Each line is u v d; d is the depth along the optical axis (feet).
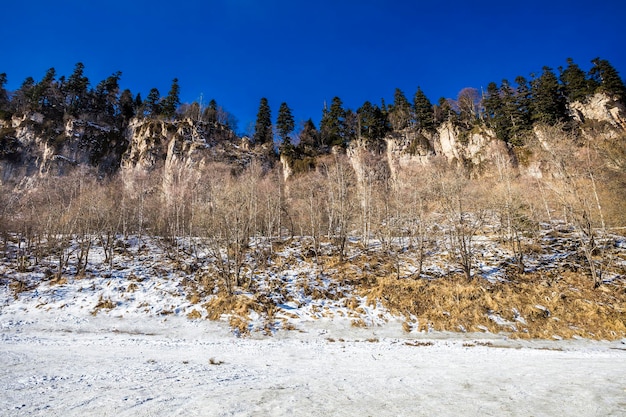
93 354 43.60
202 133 226.99
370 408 19.43
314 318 67.82
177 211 128.67
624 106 176.96
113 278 83.71
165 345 52.01
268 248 107.76
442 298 73.36
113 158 229.04
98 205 110.32
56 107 244.83
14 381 27.78
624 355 47.55
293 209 143.02
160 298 74.08
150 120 244.63
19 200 155.43
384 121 228.43
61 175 200.13
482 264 91.76
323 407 19.72
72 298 73.31
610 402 18.98
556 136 92.27
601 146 111.45
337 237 117.50
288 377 31.32
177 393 23.77
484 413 17.99
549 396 21.02
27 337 54.90
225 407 19.72
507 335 61.00
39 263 94.27
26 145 211.41
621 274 79.36
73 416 18.92
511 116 186.91
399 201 113.80
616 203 102.83
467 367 37.01
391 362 42.57
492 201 105.70
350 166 188.34
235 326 63.16
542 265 88.79
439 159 192.65
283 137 233.76
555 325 62.85
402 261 98.22
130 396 22.97
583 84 193.67
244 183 124.26
